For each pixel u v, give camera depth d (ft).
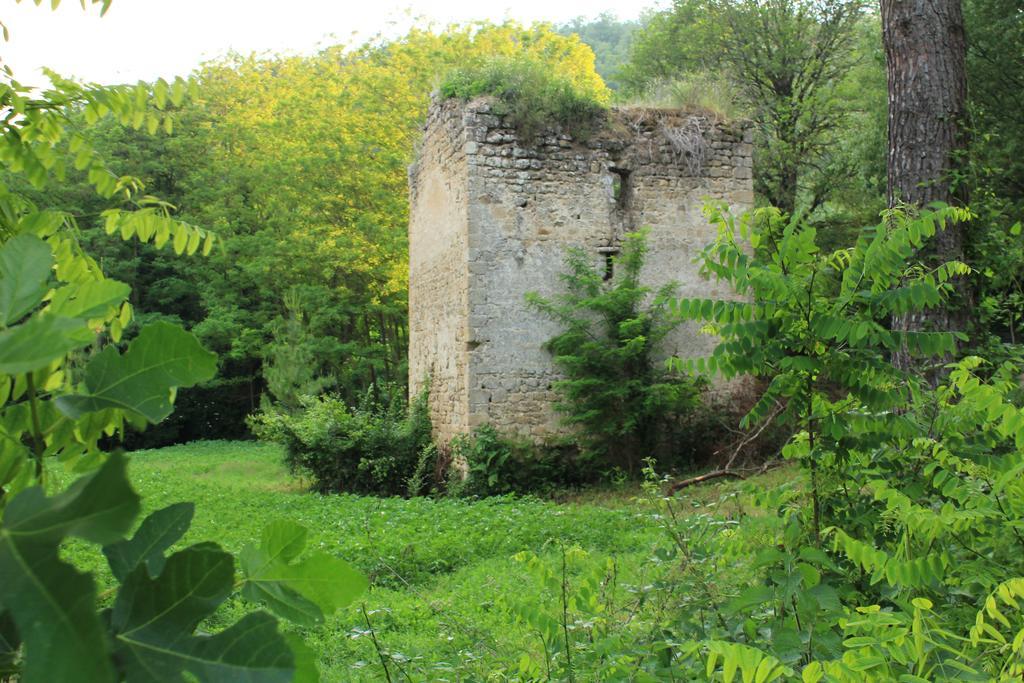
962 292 21.68
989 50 43.16
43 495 1.99
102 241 80.23
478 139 41.96
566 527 26.89
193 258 85.61
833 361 9.47
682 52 77.82
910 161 23.57
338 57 86.84
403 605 18.52
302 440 44.70
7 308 2.77
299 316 69.87
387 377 77.77
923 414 10.46
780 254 9.59
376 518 30.04
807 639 7.42
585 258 42.32
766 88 74.54
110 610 2.41
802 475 10.32
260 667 2.36
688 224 44.34
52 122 5.92
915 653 6.15
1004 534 9.11
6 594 1.84
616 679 8.11
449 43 79.61
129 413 2.77
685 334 43.37
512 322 41.73
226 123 85.81
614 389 40.04
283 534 3.26
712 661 6.00
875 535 9.43
